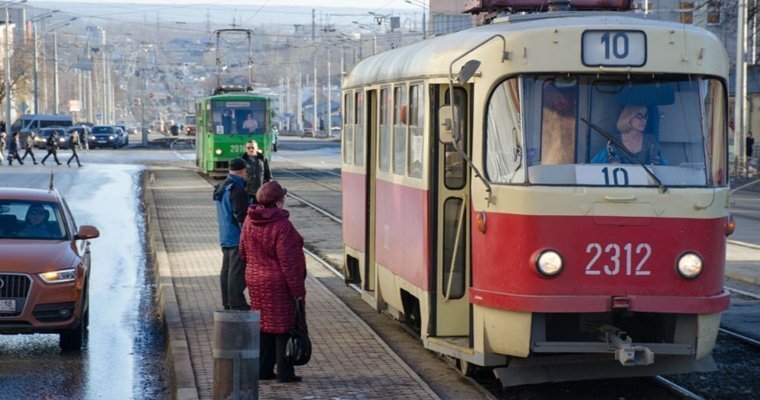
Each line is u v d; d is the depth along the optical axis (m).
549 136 9.86
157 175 47.91
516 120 9.91
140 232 26.64
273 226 10.41
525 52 9.86
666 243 9.79
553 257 9.70
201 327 13.38
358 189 14.60
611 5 12.77
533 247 9.74
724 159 10.23
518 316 9.83
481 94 10.17
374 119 13.95
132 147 85.88
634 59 9.84
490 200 10.04
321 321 13.94
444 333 11.07
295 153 76.44
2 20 109.62
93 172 49.88
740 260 20.70
